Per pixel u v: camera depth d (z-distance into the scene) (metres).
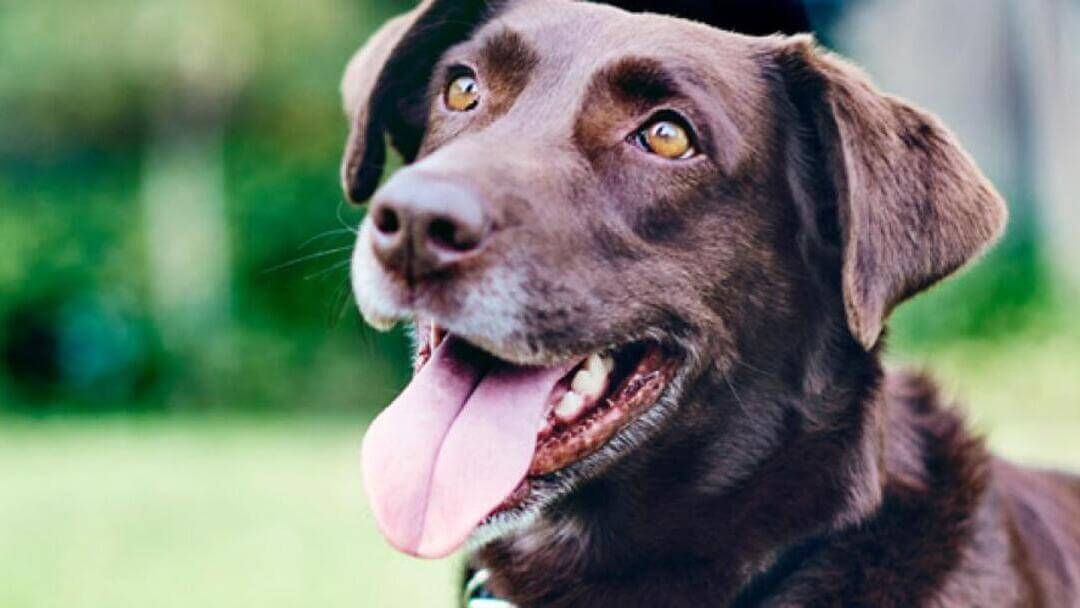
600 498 0.72
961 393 0.76
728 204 0.71
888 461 0.71
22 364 3.29
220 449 2.21
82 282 3.29
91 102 3.16
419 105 0.80
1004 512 0.73
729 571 0.72
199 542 1.33
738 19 0.80
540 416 0.68
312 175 3.30
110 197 3.35
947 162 0.72
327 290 3.23
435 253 0.65
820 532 0.71
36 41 3.03
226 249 3.31
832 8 2.75
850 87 0.72
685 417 0.71
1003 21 2.91
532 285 0.67
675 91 0.70
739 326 0.71
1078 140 2.93
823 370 0.72
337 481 1.74
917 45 2.90
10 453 2.17
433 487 0.66
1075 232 2.88
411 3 3.16
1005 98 2.94
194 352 3.24
